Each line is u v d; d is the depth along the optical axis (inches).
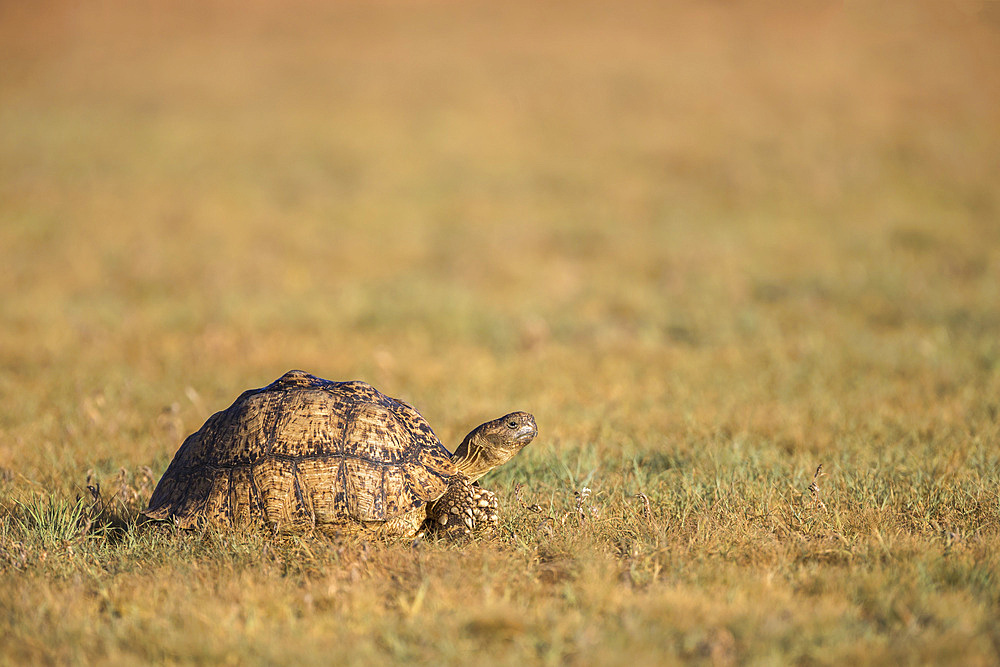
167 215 2965.1
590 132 4207.7
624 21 5949.8
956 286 2025.1
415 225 3011.8
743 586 606.9
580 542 687.7
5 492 837.2
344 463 690.8
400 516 690.8
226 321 1787.6
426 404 1181.7
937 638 517.7
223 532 681.0
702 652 515.5
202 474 705.0
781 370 1349.7
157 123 4256.9
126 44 5762.8
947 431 976.3
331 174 3659.0
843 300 1969.7
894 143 3836.1
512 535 727.7
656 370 1405.0
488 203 3304.6
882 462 877.2
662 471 882.8
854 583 604.4
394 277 2315.5
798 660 510.9
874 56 5152.6
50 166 3513.8
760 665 490.6
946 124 4084.6
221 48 5629.9
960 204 3093.0
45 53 5625.0
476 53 5408.5
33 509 774.5
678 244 2657.5
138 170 3543.3
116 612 605.6
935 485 792.3
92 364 1438.2
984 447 913.5
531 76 4985.2
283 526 679.7
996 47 5211.6
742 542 684.7
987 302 1839.3
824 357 1423.5
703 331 1718.8
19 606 584.4
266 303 1948.8
